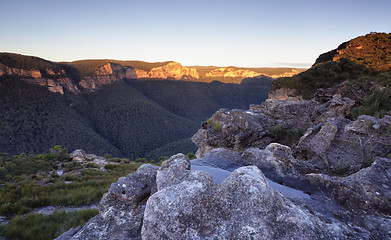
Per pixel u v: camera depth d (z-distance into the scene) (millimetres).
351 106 11508
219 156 4523
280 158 4367
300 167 4195
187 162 3209
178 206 2043
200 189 2178
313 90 28984
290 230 1839
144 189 3145
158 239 1938
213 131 12414
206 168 3680
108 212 2926
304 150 6477
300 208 2254
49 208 9797
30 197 10773
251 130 11352
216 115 13641
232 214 1974
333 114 11234
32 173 16984
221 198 2117
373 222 2199
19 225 7543
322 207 2455
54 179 14602
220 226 1916
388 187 2725
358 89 14117
